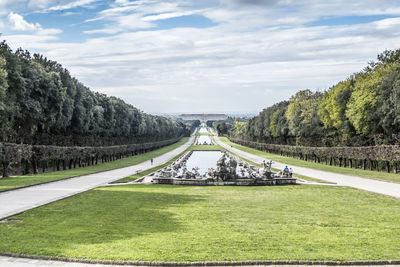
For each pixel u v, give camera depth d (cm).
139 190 3841
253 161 9375
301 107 11512
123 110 12725
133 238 1897
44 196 3312
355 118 7219
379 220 2369
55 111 6694
